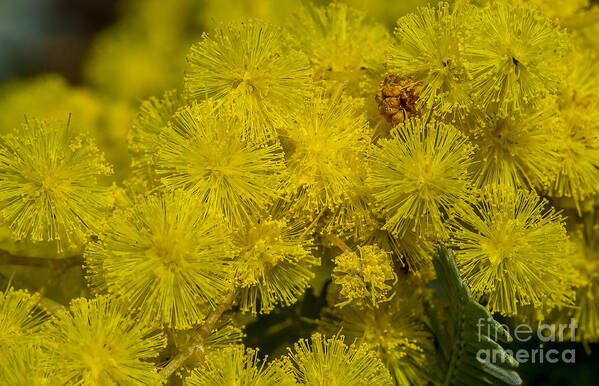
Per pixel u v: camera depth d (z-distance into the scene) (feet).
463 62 0.35
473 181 0.37
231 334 0.36
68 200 0.36
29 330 0.35
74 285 0.37
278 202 0.36
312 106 0.36
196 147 0.35
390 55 0.36
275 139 0.36
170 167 0.35
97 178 0.37
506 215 0.36
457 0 0.37
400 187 0.36
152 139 0.37
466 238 0.36
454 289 0.35
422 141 0.36
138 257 0.35
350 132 0.36
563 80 0.37
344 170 0.36
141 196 0.36
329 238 0.36
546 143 0.37
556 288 0.37
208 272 0.35
